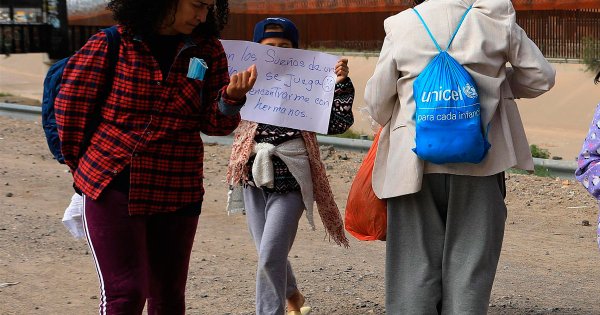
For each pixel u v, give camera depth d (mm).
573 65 29281
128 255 3771
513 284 6508
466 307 4371
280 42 5289
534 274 6754
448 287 4465
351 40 39500
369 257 7352
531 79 4379
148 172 3771
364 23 39062
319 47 40438
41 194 10047
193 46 3812
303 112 5125
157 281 4059
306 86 5168
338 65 5137
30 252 7484
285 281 4977
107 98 3758
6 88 34938
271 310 4906
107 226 3748
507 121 4379
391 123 4562
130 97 3729
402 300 4562
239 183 5188
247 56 5250
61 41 28953
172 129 3789
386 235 4695
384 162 4625
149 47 3754
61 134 3766
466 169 4332
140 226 3807
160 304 4094
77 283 6629
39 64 40719
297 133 5102
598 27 31453
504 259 7172
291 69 5199
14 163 12078
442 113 4203
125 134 3742
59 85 3904
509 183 9836
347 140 12281
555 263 7043
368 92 4559
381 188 4613
